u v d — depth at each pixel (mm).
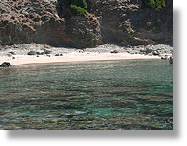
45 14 35219
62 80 13938
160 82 12914
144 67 19484
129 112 7938
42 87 12000
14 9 34469
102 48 35312
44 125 6926
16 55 28328
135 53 31938
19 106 8719
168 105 8648
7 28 31906
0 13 33094
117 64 22078
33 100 9516
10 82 13398
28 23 34000
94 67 20016
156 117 7438
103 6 37781
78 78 14586
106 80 13773
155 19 37406
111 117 7469
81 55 29609
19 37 32969
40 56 28188
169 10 37312
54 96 10125
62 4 37094
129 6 38000
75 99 9609
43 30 34688
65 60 25969
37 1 35969
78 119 7344
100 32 36844
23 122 7168
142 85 12195
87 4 38156
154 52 30922
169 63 22406
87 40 35875
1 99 9688
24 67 20641
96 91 10984
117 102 9094
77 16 35969
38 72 17328
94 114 7773
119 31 37344
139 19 37375
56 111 8117
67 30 35531
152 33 36844
